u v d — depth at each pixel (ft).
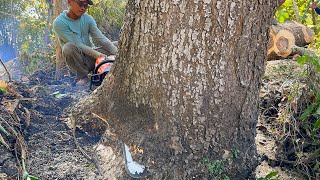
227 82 5.61
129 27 5.95
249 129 6.10
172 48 5.48
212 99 5.66
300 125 7.79
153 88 5.85
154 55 5.66
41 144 6.97
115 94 6.58
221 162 5.88
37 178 5.64
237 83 5.68
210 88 5.60
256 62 5.73
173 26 5.37
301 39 12.35
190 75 5.54
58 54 14.28
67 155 6.66
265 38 5.69
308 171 7.11
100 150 6.56
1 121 6.88
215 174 5.87
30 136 7.22
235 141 5.98
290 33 11.94
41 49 22.15
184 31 5.35
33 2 28.76
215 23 5.25
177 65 5.53
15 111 7.48
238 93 5.75
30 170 6.12
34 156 6.53
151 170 5.76
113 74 6.63
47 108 8.65
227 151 5.92
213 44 5.36
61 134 7.36
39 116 8.10
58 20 11.30
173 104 5.73
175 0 5.24
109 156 6.31
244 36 5.40
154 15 5.48
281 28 11.84
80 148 6.81
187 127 5.78
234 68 5.57
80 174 6.11
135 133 6.03
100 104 6.91
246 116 5.95
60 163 6.40
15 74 17.04
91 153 6.64
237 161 5.97
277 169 7.27
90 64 11.43
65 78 13.05
